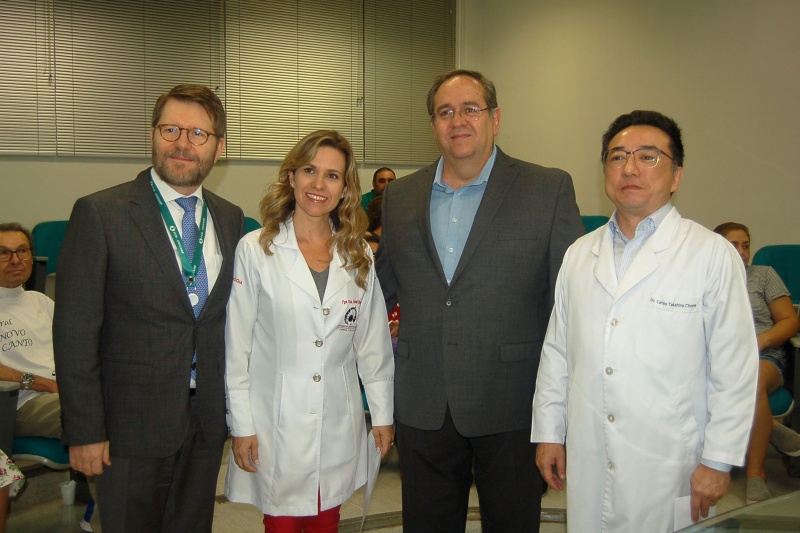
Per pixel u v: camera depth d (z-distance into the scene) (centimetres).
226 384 166
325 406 169
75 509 283
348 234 174
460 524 186
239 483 174
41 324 285
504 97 552
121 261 150
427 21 574
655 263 142
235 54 498
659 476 138
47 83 439
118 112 461
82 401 146
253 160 512
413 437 179
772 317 312
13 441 240
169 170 156
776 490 297
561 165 502
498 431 172
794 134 363
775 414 292
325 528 174
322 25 530
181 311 154
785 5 362
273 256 168
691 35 409
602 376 145
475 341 171
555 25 498
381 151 563
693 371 139
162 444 152
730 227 326
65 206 451
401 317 185
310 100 530
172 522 161
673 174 147
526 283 173
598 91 470
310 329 167
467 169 178
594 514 147
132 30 461
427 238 179
